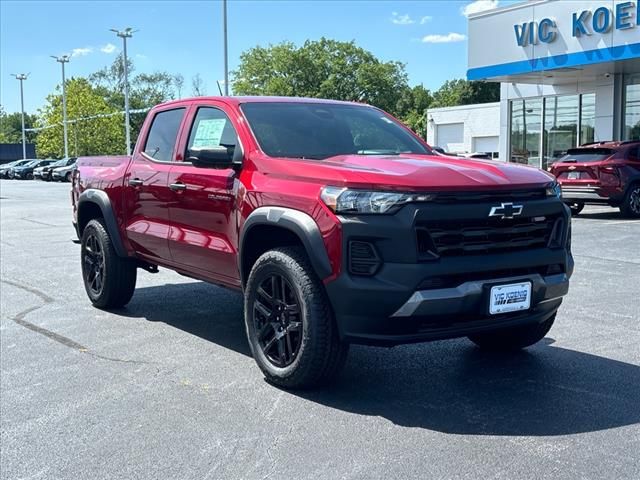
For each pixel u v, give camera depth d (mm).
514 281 4242
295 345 4539
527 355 5379
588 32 18688
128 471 3543
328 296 4246
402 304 3984
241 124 5289
